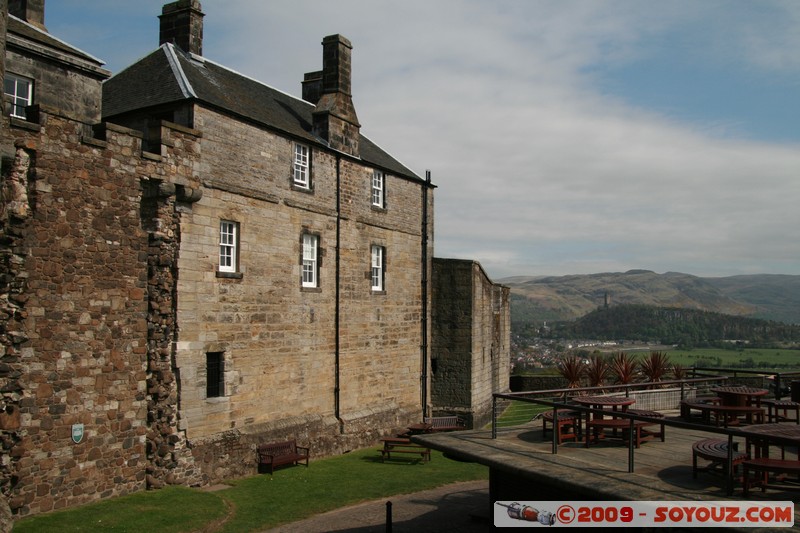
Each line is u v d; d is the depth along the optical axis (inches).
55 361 572.4
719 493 354.0
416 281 1155.3
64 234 582.9
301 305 880.3
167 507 599.8
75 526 529.0
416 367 1144.8
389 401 1072.2
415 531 583.5
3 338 534.0
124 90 805.2
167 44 860.0
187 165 705.0
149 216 685.9
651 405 720.3
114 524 544.1
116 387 624.1
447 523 609.3
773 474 385.4
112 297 623.2
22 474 543.2
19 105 673.0
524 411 1339.8
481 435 537.0
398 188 1114.1
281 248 847.1
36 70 682.2
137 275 647.1
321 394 918.4
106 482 613.0
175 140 692.7
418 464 881.5
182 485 682.8
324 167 934.4
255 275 802.8
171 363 688.4
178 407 692.1
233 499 673.0
